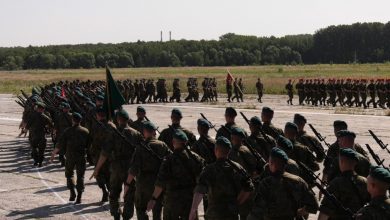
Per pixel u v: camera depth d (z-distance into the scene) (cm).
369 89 3409
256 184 636
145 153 807
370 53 18788
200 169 721
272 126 942
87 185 1279
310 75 7975
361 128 2275
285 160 573
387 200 473
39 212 1038
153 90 4000
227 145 636
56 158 1652
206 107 3462
